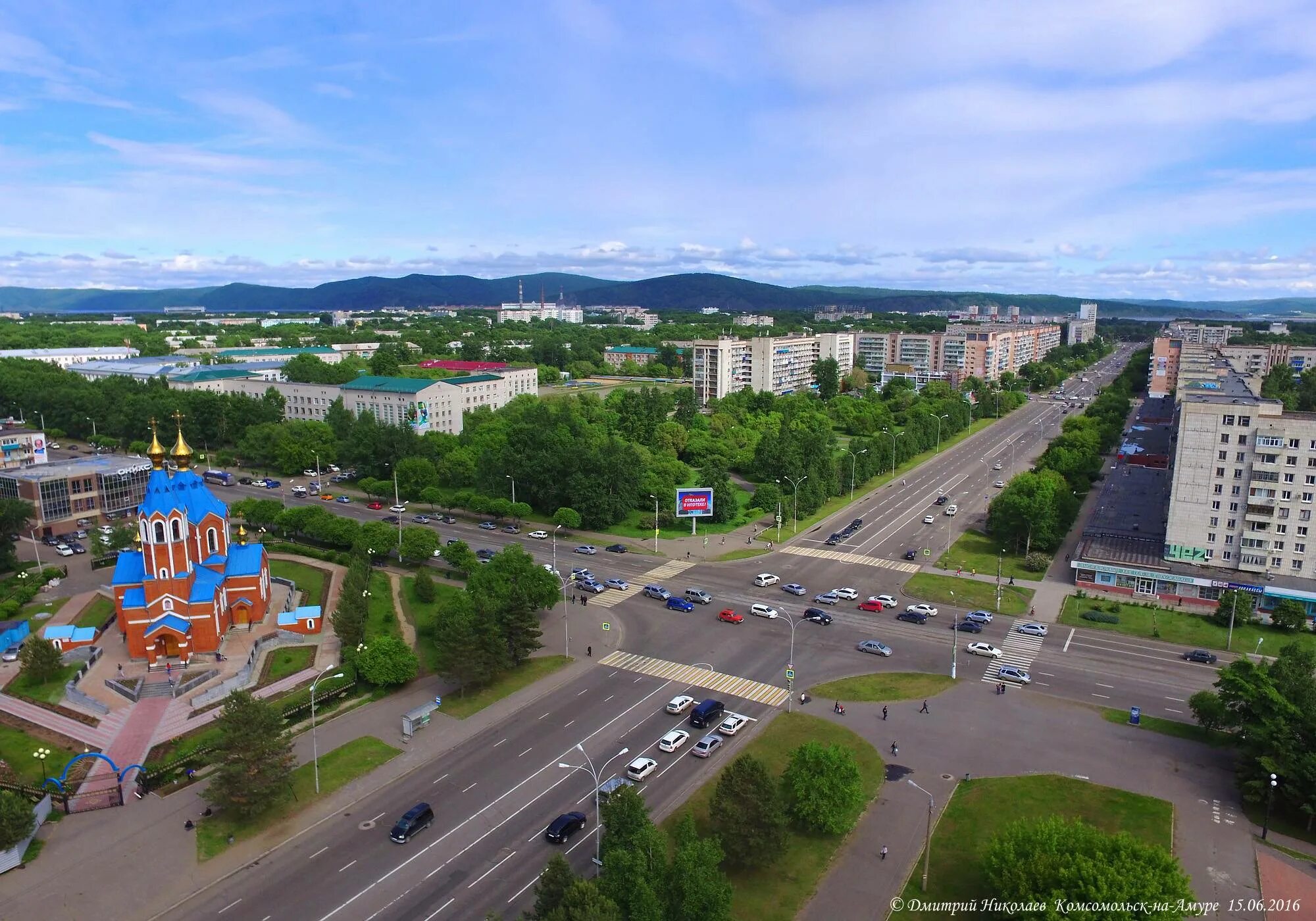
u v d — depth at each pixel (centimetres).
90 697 10531
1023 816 8100
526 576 12862
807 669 11562
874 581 15362
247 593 12769
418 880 7262
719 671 11494
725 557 16825
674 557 16825
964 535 18425
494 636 10650
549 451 19925
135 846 7744
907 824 8031
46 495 18238
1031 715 10225
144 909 6906
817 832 7919
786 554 17075
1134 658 12000
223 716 8025
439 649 10662
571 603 14150
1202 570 14438
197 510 12338
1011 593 14675
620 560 16625
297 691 10756
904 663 11756
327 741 9588
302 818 8150
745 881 7219
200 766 9112
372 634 12319
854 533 18700
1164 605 14150
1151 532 16875
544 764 9106
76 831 7988
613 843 6650
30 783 8662
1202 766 9088
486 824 8050
